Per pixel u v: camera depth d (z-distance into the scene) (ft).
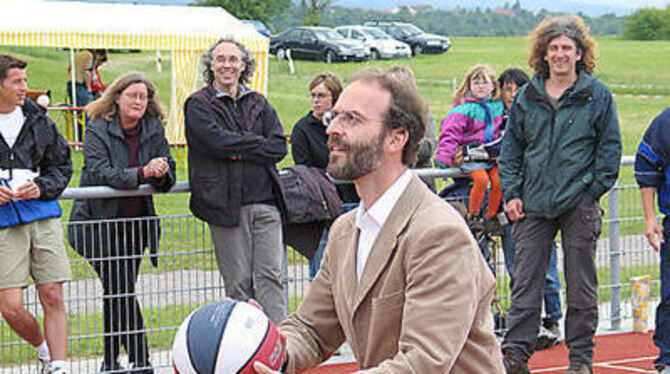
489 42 249.14
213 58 22.17
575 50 21.03
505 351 21.58
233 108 22.17
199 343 10.87
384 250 10.82
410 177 11.07
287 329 12.07
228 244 21.93
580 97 21.03
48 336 20.39
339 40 154.20
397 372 10.14
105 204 21.61
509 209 21.74
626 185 26.84
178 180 55.67
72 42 58.23
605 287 26.76
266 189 22.16
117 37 59.62
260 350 10.91
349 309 11.15
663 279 21.62
